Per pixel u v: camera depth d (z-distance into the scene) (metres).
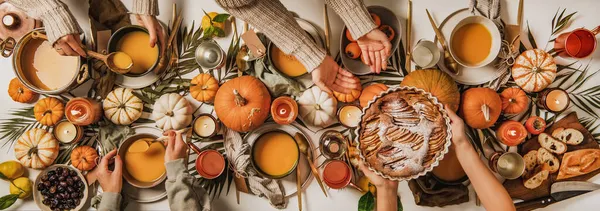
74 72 1.83
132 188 1.84
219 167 1.76
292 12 1.85
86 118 1.76
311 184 1.84
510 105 1.77
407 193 1.83
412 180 1.80
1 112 1.88
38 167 1.83
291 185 1.83
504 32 1.81
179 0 1.86
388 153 1.58
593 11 1.83
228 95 1.74
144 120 1.85
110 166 1.84
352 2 1.67
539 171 1.82
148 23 1.72
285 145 1.82
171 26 1.85
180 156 1.73
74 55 1.74
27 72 1.82
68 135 1.82
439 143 1.57
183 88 1.85
